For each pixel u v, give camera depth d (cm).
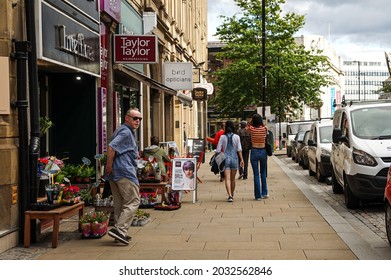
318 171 1812
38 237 838
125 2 1695
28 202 807
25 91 805
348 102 1398
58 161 855
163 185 1177
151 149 1214
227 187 1284
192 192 1401
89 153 1285
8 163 775
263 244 800
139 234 888
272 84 3956
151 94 2333
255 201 1294
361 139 1170
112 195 928
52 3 960
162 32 2386
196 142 2119
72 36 1071
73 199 853
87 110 1284
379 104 1288
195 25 3878
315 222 987
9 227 783
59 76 1275
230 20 4100
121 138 812
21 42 796
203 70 4494
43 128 892
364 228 971
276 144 4578
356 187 1122
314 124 2031
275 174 2123
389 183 773
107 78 1480
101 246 798
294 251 751
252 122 1327
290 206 1202
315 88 4094
